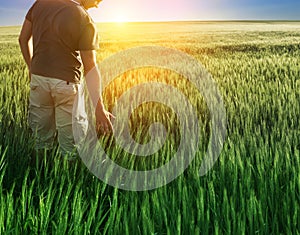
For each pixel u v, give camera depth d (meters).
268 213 1.68
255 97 3.94
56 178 1.93
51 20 2.23
